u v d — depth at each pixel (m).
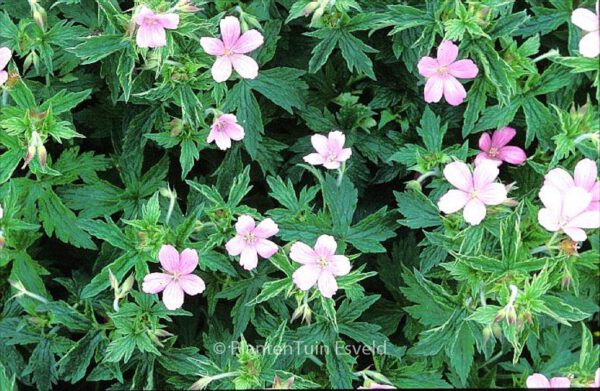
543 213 0.64
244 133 0.70
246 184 0.68
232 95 0.70
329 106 0.77
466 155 0.69
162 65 0.66
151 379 0.68
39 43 0.70
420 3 0.73
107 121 0.75
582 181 0.65
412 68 0.71
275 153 0.73
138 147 0.72
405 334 0.72
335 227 0.68
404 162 0.70
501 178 0.76
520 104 0.71
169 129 0.70
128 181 0.72
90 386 0.77
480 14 0.68
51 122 0.67
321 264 0.65
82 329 0.68
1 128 0.67
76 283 0.71
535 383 0.67
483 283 0.66
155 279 0.65
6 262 0.69
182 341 0.73
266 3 0.72
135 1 0.66
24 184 0.70
